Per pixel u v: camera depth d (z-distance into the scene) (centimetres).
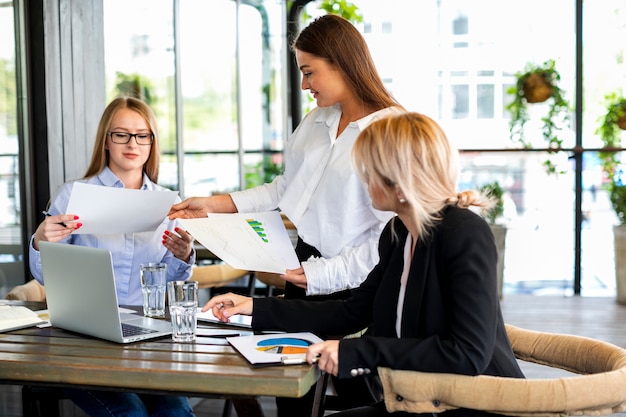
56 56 369
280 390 158
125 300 267
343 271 225
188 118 574
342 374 167
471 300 163
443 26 707
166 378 165
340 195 234
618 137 683
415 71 716
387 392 167
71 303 203
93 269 190
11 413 342
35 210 368
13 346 191
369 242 231
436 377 164
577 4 682
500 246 657
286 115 714
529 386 161
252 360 170
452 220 169
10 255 365
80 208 223
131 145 262
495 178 702
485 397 162
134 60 483
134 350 185
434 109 718
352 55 235
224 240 219
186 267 267
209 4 599
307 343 189
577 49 685
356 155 174
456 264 166
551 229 697
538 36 695
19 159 362
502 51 702
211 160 614
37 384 175
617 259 642
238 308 204
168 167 552
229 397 163
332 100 241
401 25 710
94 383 170
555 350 203
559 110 693
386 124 171
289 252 226
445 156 170
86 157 395
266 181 721
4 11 356
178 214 269
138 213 231
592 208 690
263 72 712
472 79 709
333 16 240
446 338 168
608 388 165
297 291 244
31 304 252
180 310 195
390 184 172
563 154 691
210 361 173
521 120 701
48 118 363
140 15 490
